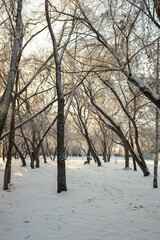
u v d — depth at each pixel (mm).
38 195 7828
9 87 5262
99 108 14477
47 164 22141
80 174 14125
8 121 18500
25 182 10969
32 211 5754
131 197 7504
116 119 21016
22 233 4219
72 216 5340
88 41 9109
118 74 10531
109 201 6891
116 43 7121
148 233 4230
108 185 9844
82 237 4027
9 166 10250
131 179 12078
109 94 16812
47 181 11281
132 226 4637
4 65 11969
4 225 4637
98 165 20859
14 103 9938
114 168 19047
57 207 6160
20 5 6371
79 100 19281
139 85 5758
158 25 5410
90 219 5109
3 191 8617
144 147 20609
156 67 7508
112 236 4074
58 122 8805
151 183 10812
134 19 6254
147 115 14703
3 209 5891
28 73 13820
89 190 8664
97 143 34656
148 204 6492
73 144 39750
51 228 4504
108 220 5035
